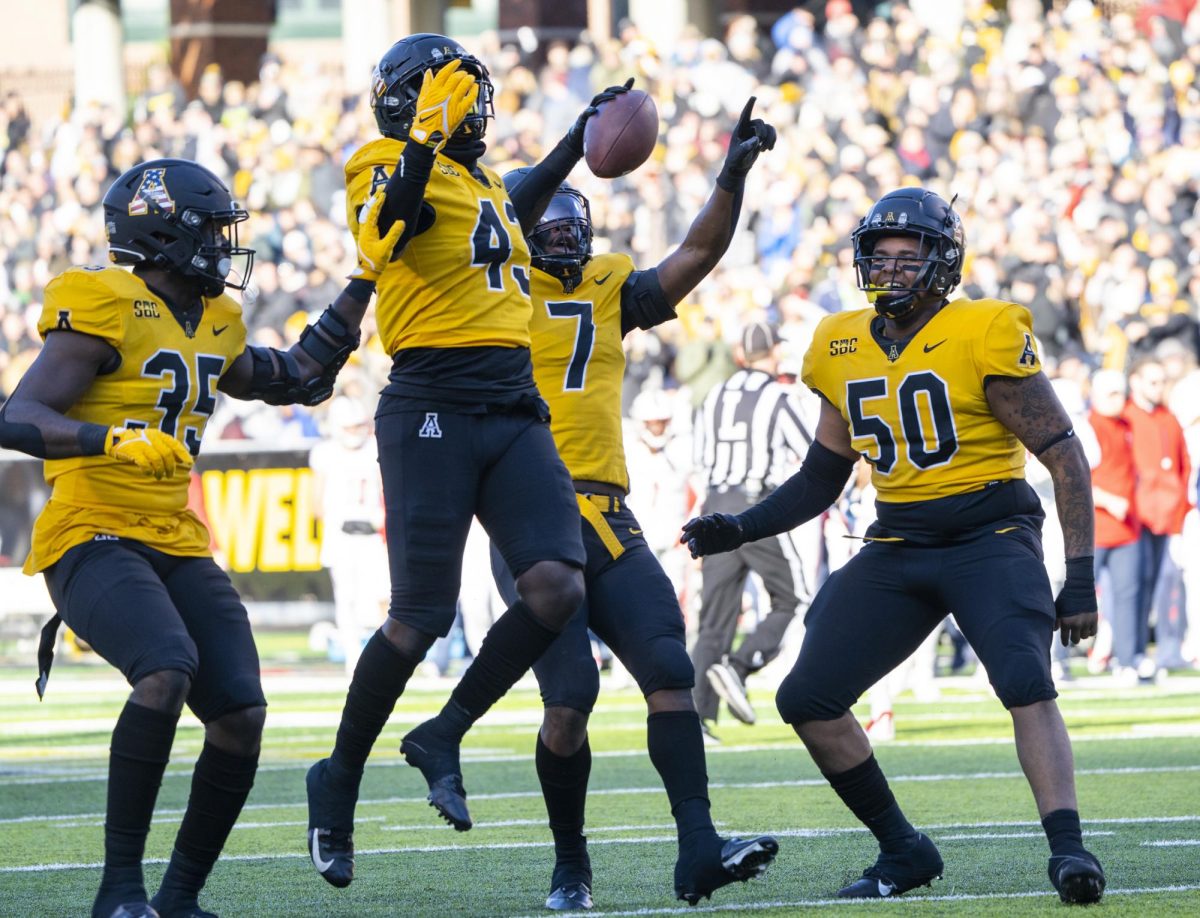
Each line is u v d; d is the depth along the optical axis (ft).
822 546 151.64
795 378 122.62
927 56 222.07
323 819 59.88
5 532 180.24
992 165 203.82
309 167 236.22
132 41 416.05
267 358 60.13
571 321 65.62
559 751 62.95
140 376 56.24
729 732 122.11
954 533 62.49
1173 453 149.79
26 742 122.42
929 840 63.62
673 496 149.79
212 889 66.80
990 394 61.77
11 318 236.63
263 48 367.66
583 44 240.32
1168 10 239.50
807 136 213.05
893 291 62.08
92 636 55.42
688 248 67.10
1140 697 139.23
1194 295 189.26
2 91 330.95
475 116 59.26
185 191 56.90
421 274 58.54
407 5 340.59
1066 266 191.42
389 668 58.90
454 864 72.02
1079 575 61.72
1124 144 209.05
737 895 63.62
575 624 63.52
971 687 153.07
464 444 58.65
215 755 57.16
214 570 57.98
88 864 73.15
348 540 156.66
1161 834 74.59
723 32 307.17
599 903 62.54
